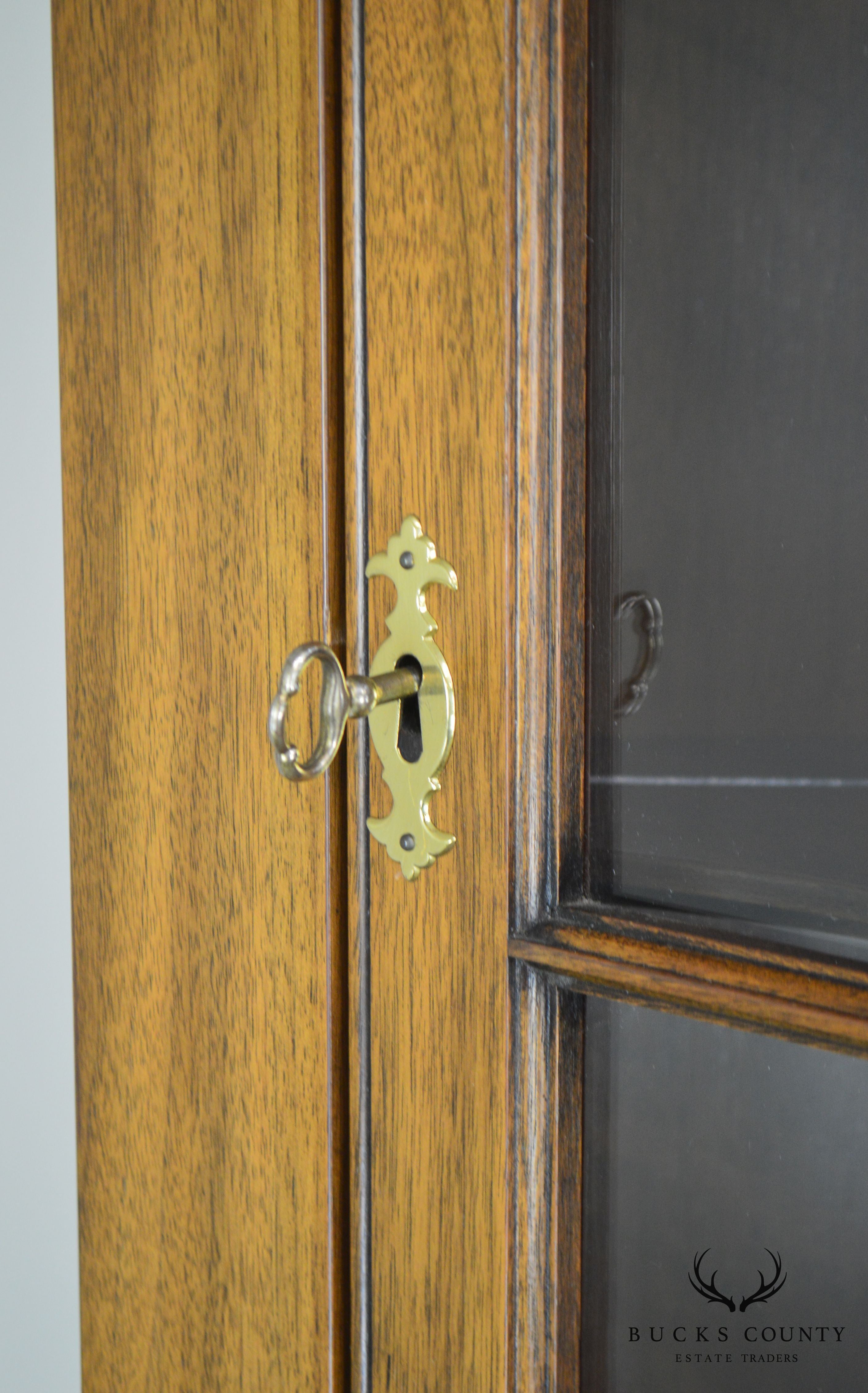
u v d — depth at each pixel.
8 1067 0.74
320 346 0.41
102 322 0.48
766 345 0.32
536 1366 0.38
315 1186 0.44
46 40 0.64
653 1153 0.36
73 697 0.51
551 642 0.37
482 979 0.39
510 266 0.36
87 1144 0.52
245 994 0.46
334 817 0.42
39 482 0.68
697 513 0.34
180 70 0.44
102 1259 0.52
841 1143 0.32
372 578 0.41
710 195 0.33
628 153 0.35
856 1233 0.32
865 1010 0.30
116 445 0.48
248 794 0.45
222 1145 0.47
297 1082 0.44
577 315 0.36
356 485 0.41
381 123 0.39
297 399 0.42
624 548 0.36
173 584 0.47
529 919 0.38
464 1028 0.39
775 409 0.32
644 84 0.34
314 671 0.42
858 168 0.30
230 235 0.43
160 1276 0.50
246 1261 0.47
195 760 0.46
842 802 0.31
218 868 0.46
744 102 0.32
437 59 0.38
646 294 0.35
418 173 0.38
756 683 0.33
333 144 0.40
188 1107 0.48
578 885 0.37
